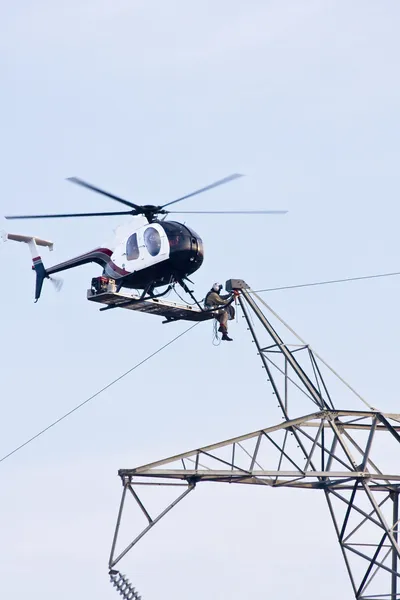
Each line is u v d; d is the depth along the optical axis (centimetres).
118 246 16550
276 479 15000
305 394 15050
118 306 16262
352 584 14475
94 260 17325
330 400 14988
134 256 16188
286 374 15112
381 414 14938
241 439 14575
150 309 16138
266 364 15262
